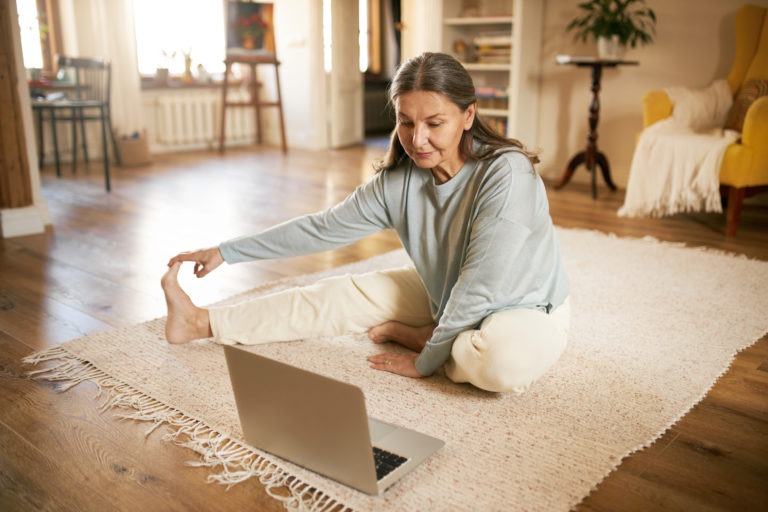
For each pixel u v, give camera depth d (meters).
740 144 3.26
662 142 3.54
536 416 1.57
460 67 1.45
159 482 1.33
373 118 8.05
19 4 5.30
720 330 2.10
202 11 6.37
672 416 1.58
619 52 4.25
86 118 4.96
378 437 1.43
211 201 4.09
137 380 1.75
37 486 1.32
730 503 1.28
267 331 1.92
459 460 1.39
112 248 3.03
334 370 1.79
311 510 1.24
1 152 3.13
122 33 5.45
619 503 1.27
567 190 4.52
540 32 4.84
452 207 1.63
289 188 4.52
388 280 1.91
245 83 6.68
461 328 1.59
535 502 1.26
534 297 1.66
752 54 3.79
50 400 1.65
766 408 1.64
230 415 1.58
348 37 6.60
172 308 1.87
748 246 3.14
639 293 2.43
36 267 2.74
